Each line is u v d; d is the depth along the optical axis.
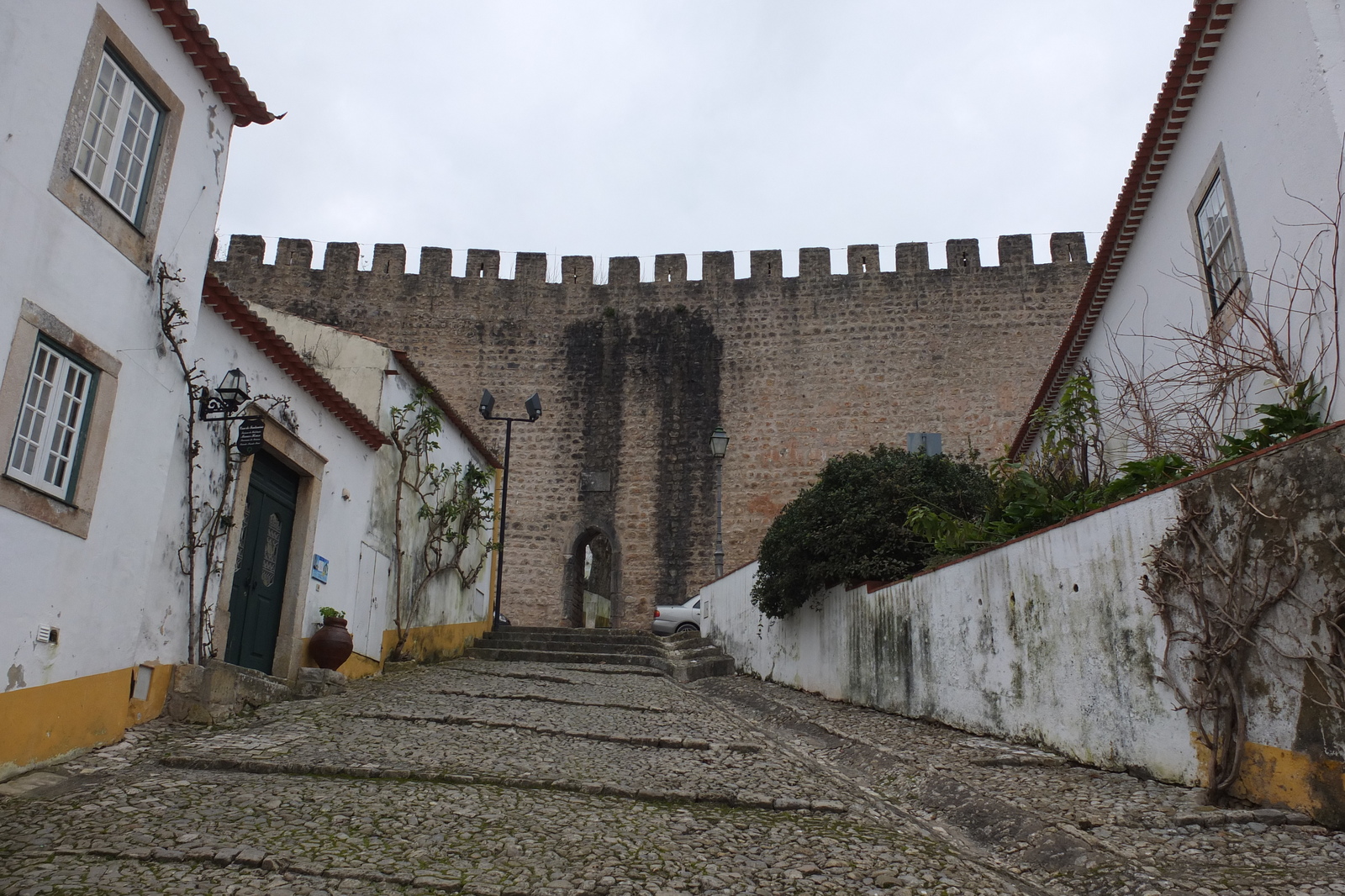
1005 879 4.60
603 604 29.38
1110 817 5.25
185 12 7.08
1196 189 9.16
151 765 6.15
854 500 12.18
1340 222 6.70
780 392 25.11
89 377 6.40
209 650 8.12
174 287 7.31
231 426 8.53
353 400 12.13
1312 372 7.04
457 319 26.28
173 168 7.30
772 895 4.15
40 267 5.82
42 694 5.86
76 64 6.14
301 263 26.52
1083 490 10.21
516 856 4.55
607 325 26.20
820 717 9.95
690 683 13.82
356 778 5.99
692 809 5.65
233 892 3.93
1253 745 5.34
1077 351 13.80
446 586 14.82
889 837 5.18
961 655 8.89
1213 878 4.25
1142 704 6.28
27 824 4.76
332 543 10.69
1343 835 4.70
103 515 6.50
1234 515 5.61
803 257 26.03
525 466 25.31
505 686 10.90
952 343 24.73
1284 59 7.36
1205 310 9.07
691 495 24.72
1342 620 4.84
